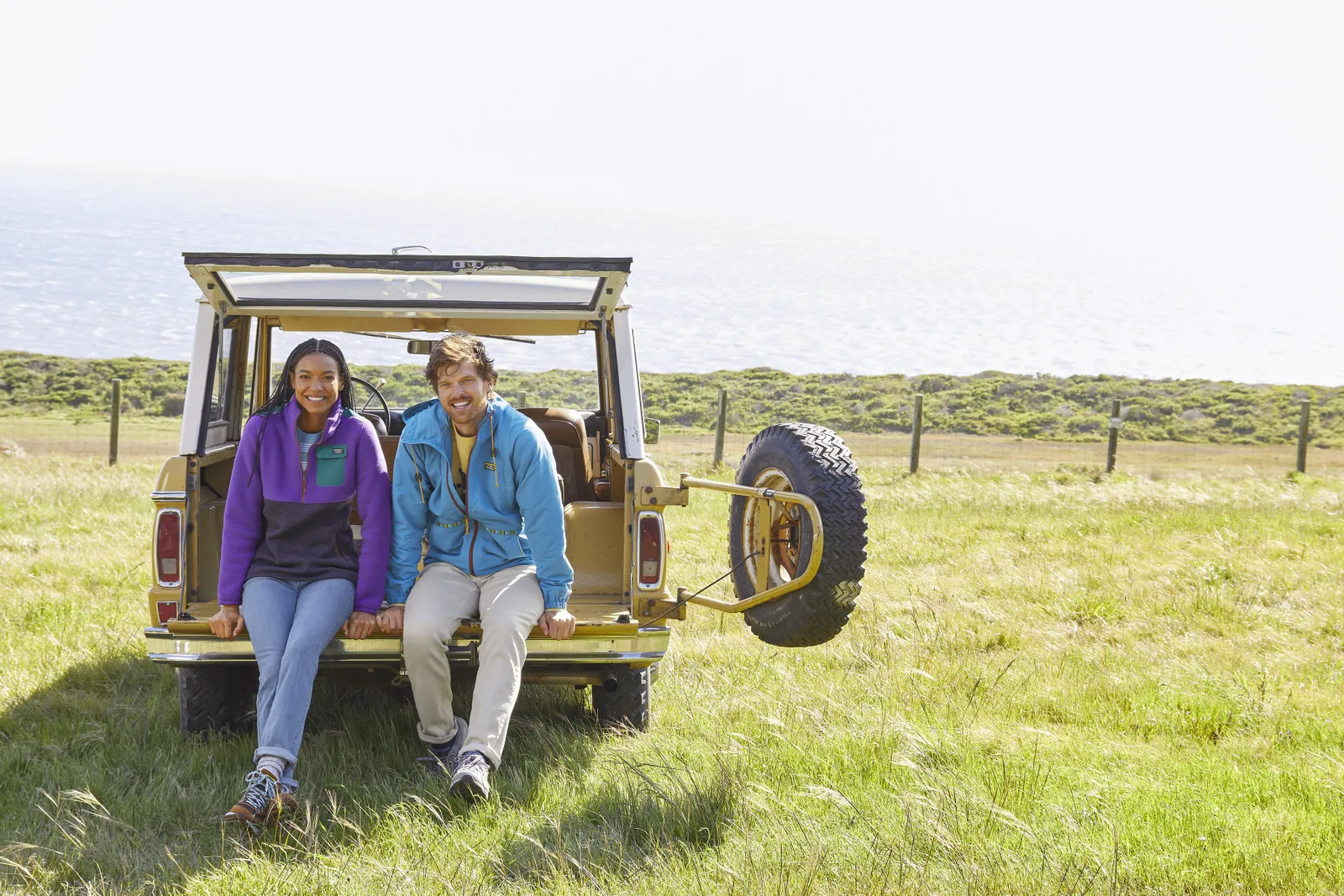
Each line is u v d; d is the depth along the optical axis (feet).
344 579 14.17
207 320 15.66
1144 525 38.29
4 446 65.57
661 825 13.15
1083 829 13.33
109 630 21.67
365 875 11.72
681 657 21.09
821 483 15.40
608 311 16.28
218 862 12.21
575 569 16.40
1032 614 25.21
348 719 16.87
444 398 14.02
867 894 11.59
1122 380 118.11
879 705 18.06
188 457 14.84
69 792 13.12
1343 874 12.39
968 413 99.66
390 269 14.35
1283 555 32.73
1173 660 21.31
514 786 14.26
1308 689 19.80
